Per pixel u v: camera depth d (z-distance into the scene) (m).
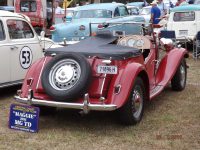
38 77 5.82
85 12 13.57
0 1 25.33
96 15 13.39
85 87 5.35
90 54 5.70
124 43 6.86
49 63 5.70
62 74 5.51
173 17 14.63
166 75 7.21
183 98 7.55
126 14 14.63
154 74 7.04
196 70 10.65
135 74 5.62
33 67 5.95
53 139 5.36
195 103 7.20
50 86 5.48
